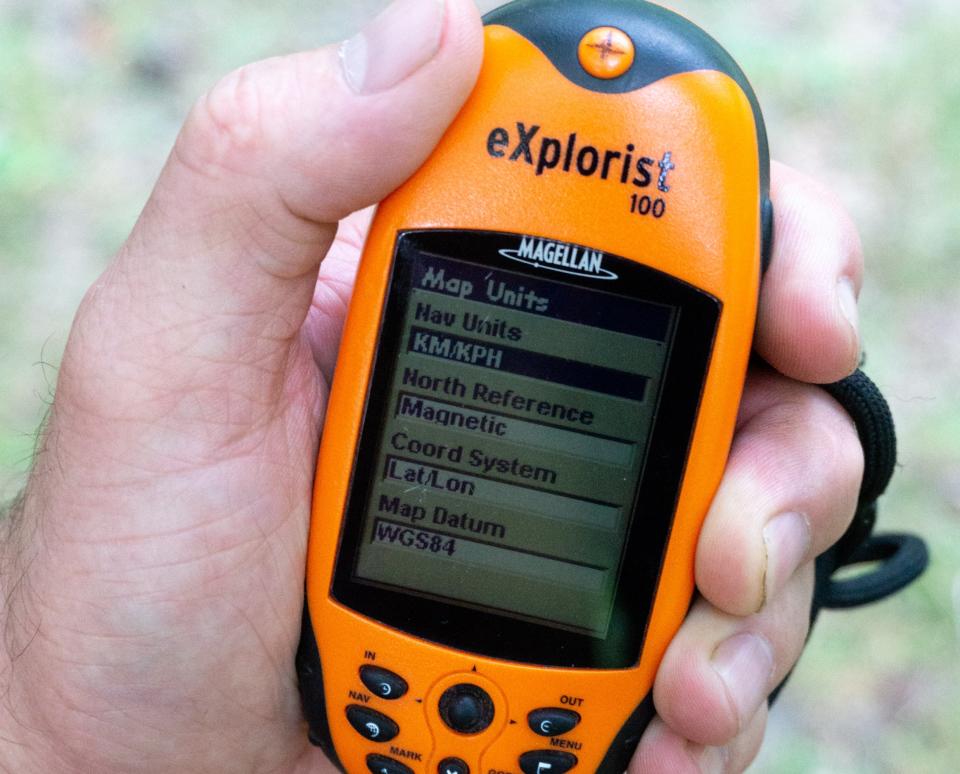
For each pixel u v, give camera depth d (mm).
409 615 235
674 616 236
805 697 395
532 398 233
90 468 240
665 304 229
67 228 485
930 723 392
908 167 515
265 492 243
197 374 236
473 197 228
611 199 226
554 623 235
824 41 553
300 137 221
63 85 522
